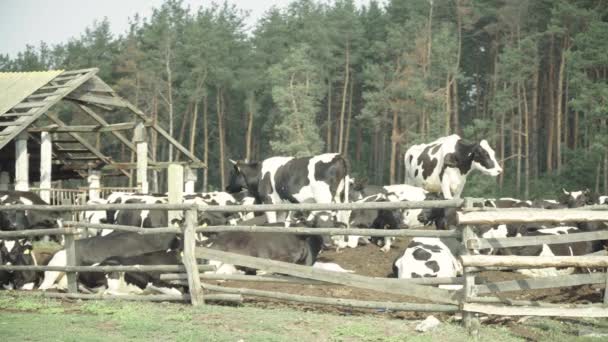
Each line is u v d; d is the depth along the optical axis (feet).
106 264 36.94
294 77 184.34
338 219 55.36
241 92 219.61
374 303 31.22
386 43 199.93
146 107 206.90
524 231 47.26
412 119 180.75
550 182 154.10
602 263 29.17
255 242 40.52
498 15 182.70
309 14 207.00
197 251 34.76
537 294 36.14
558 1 161.07
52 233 38.34
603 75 162.71
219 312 32.22
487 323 31.01
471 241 29.63
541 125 195.42
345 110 227.40
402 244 56.75
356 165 213.25
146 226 61.67
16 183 72.49
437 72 183.42
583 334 29.04
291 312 32.27
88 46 242.78
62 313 32.91
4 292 38.73
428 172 66.85
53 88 75.97
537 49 169.99
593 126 143.74
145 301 35.29
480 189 143.54
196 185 230.48
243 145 236.43
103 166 95.61
